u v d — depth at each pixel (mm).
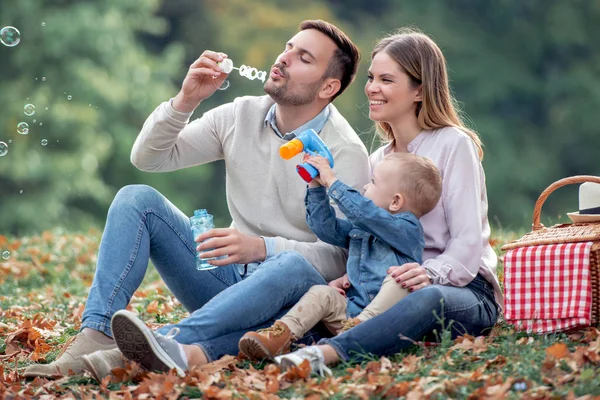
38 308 7504
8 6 20938
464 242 5199
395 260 5121
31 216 20328
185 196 23172
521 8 27266
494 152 25125
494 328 5262
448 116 5602
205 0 25547
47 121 20688
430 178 5195
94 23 21469
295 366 4609
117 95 21406
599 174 25797
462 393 4285
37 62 21094
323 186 5266
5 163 20297
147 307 7367
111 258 5105
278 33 25375
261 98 5824
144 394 4477
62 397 4637
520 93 26359
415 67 5500
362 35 26312
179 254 5383
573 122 25969
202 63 5492
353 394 4402
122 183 22297
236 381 4598
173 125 5574
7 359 5629
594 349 4562
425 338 4969
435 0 27484
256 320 4953
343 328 4902
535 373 4430
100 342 4980
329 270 5379
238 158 5699
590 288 5070
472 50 26562
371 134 24609
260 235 5672
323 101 5742
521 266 5230
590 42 27219
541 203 5488
